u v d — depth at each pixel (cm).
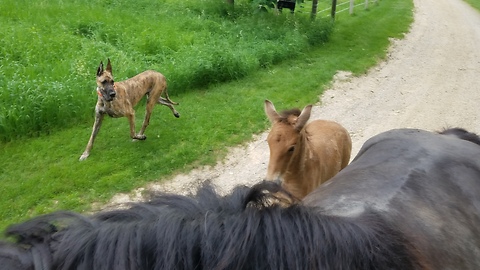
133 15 1377
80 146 770
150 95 802
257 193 171
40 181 671
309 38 1378
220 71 1052
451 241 221
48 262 139
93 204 630
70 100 848
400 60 1355
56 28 1182
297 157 482
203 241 152
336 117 939
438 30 1789
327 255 166
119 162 724
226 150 776
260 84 1060
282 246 158
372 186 252
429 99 1066
